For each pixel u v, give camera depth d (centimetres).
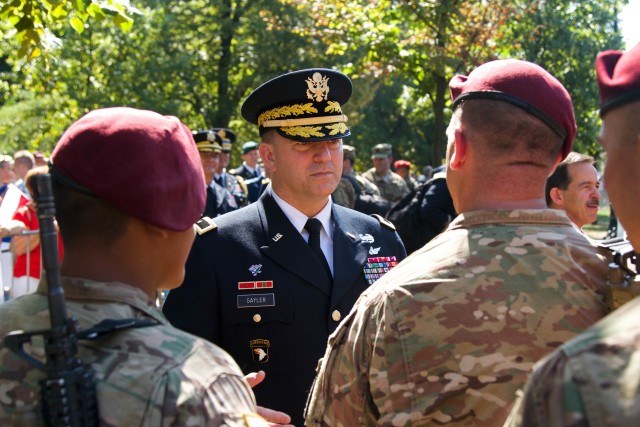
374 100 3166
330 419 190
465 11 1112
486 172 182
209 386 141
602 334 108
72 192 153
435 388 170
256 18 2236
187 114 2381
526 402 112
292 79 285
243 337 275
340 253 291
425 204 634
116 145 151
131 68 2158
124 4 376
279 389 273
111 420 136
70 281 153
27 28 356
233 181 922
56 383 133
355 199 890
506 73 182
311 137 284
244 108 300
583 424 103
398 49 1192
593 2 1673
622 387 101
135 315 153
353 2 1202
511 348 168
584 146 1631
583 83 1670
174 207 155
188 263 278
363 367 180
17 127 2231
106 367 140
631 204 137
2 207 587
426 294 173
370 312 179
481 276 172
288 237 286
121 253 156
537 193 184
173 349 144
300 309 277
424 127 3244
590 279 175
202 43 2405
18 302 158
